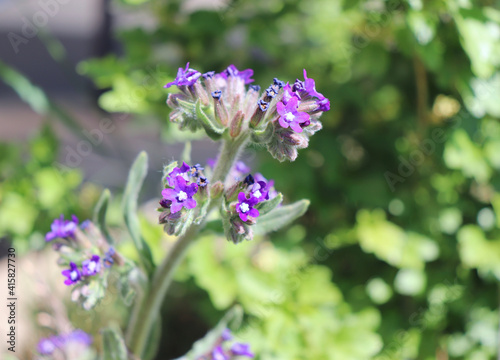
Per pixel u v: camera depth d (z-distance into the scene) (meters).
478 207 0.48
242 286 0.44
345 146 0.50
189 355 0.37
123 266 0.35
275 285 0.44
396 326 0.46
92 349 0.44
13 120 1.10
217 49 0.49
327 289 0.44
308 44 0.51
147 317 0.36
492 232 0.46
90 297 0.34
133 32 0.48
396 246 0.45
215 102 0.33
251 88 0.35
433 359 0.45
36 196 0.51
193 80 0.33
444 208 0.46
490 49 0.42
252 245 0.46
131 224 0.36
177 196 0.32
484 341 0.46
